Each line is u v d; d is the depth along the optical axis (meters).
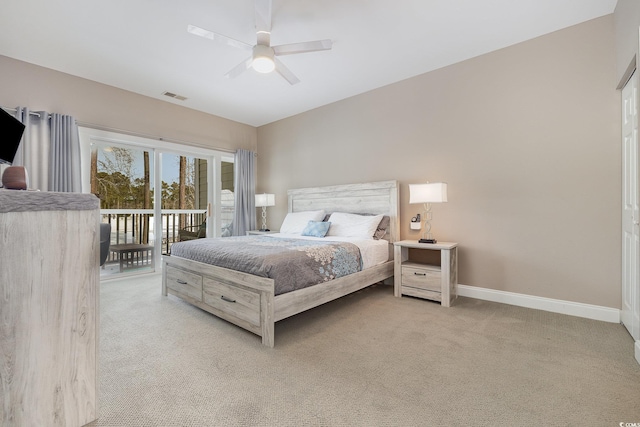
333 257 2.72
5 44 2.91
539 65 2.83
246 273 2.28
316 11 2.46
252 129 5.64
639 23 1.92
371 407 1.44
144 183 4.40
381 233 3.70
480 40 2.90
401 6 2.41
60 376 1.23
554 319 2.56
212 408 1.44
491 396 1.51
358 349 2.04
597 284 2.55
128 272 4.22
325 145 4.60
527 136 2.89
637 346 1.83
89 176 3.74
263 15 2.40
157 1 2.32
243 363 1.86
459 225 3.31
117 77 3.64
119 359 1.91
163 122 4.39
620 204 2.45
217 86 3.91
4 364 1.10
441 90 3.44
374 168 4.04
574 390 1.55
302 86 3.93
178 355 1.97
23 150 3.12
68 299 1.26
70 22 2.57
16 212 1.12
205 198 5.06
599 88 2.54
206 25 2.63
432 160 3.51
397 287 3.29
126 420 1.35
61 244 1.24
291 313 2.24
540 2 2.37
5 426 1.10
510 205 2.99
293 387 1.60
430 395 1.53
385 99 3.91
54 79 3.42
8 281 1.11
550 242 2.78
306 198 4.72
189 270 2.88
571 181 2.67
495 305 2.96
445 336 2.24
